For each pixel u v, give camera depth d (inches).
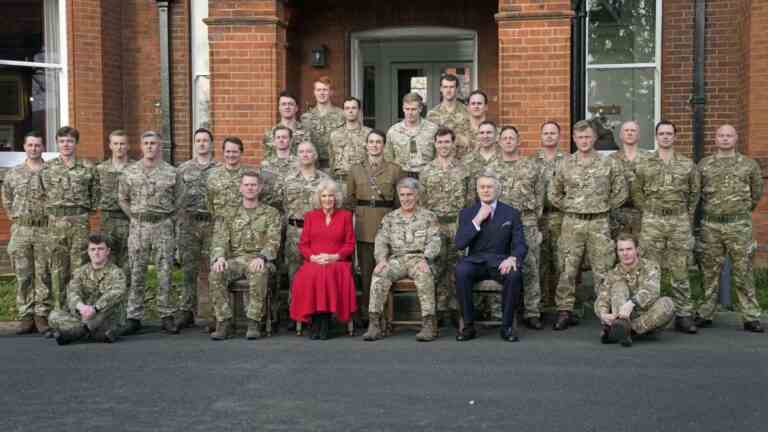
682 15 442.3
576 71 437.1
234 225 334.0
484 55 490.9
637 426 206.2
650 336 315.3
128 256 343.0
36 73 467.8
